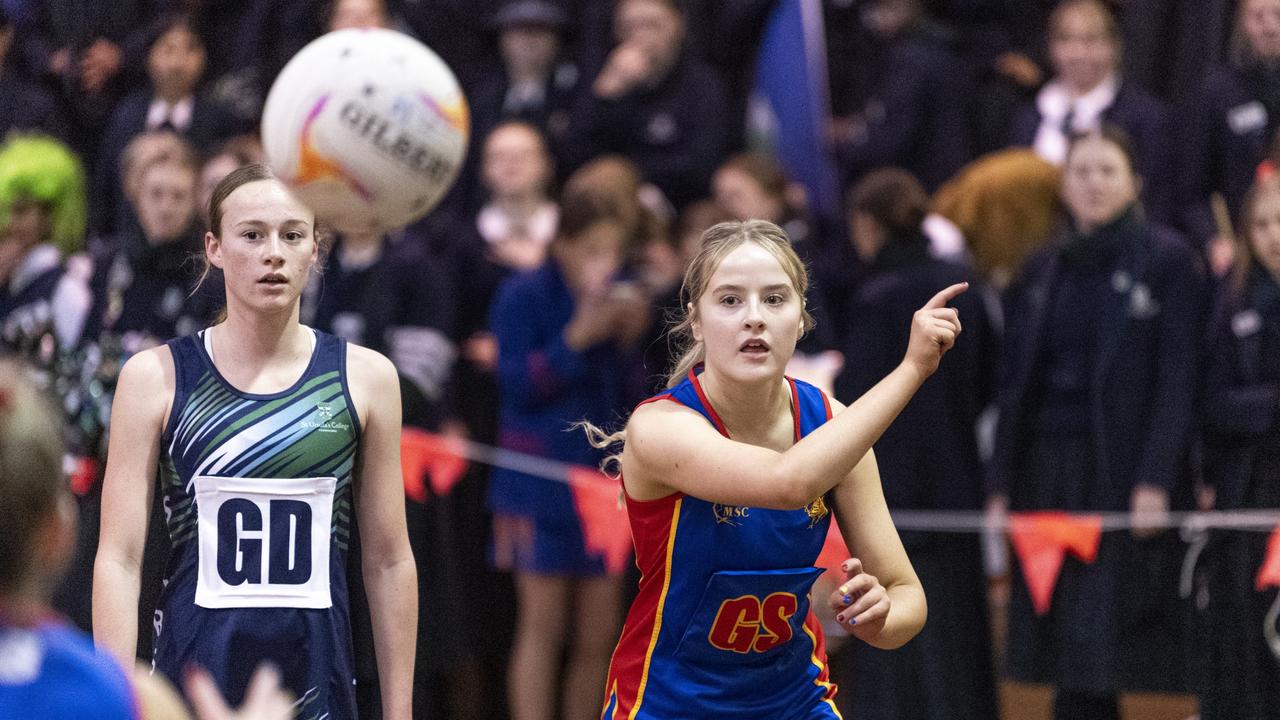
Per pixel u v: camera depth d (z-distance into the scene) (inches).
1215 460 578.9
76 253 655.1
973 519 601.9
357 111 373.1
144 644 391.5
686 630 349.7
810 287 652.7
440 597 634.2
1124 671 581.3
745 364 339.9
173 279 616.4
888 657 598.5
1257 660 554.9
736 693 353.1
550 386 661.9
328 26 808.9
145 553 392.8
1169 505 586.2
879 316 600.4
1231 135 701.9
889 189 612.7
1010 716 677.3
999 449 613.9
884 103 802.8
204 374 374.3
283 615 367.6
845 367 605.6
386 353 650.8
